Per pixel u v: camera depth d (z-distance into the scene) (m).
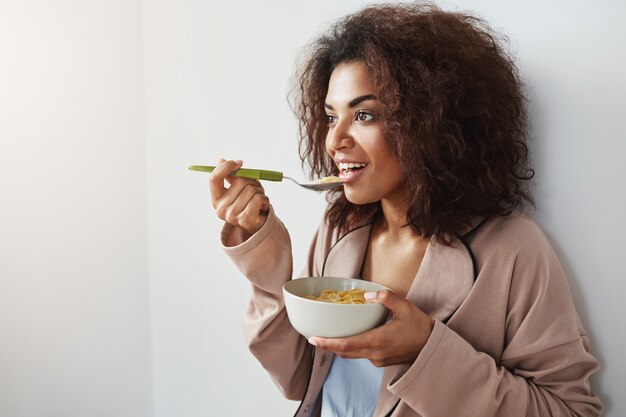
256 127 1.24
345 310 0.61
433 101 0.68
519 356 0.68
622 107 0.71
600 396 0.76
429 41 0.69
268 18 1.18
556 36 0.76
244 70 1.25
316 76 0.83
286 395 0.93
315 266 0.95
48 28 1.50
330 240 0.92
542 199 0.80
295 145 1.14
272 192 1.23
